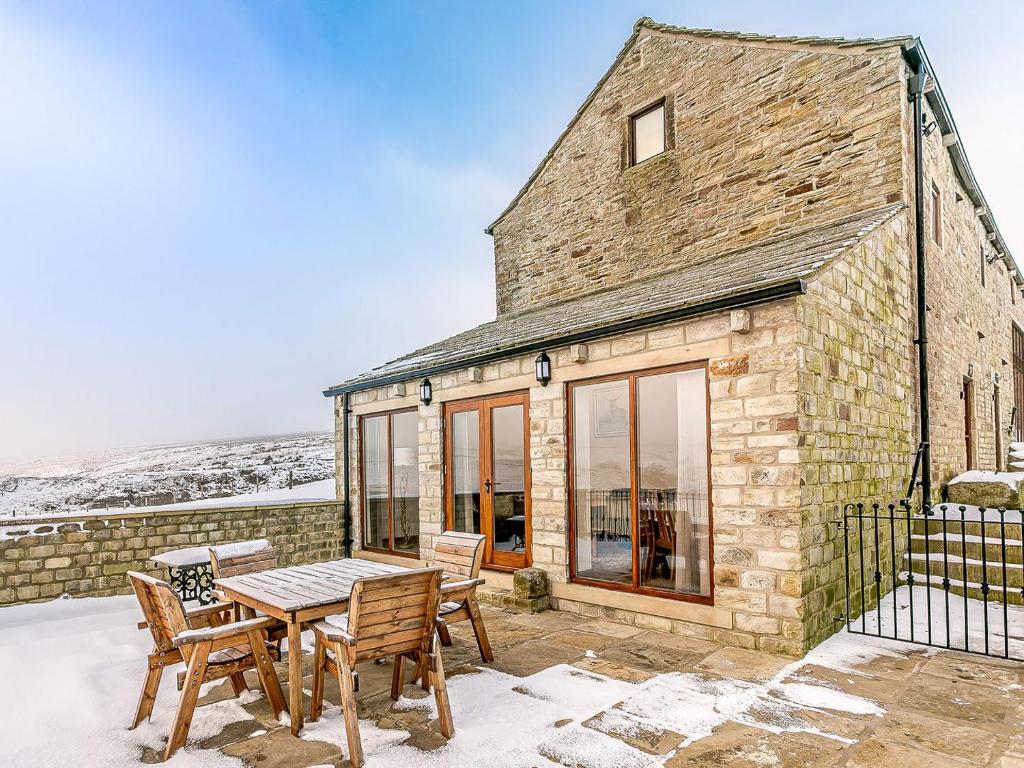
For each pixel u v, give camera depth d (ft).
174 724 10.03
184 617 10.40
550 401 21.34
